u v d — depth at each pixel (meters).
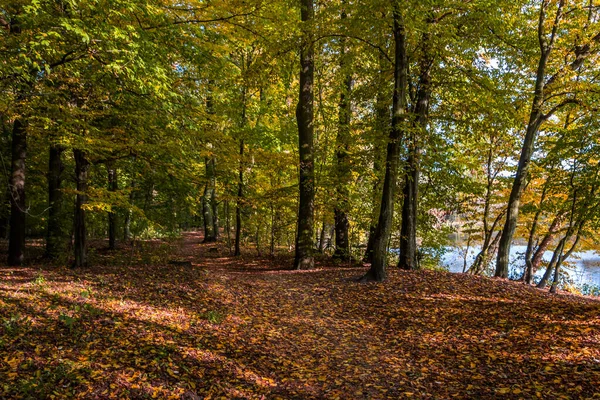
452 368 5.30
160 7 8.96
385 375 5.21
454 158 15.87
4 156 12.09
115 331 5.61
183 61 10.10
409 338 6.66
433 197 14.29
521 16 12.83
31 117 7.41
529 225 15.02
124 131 9.24
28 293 6.61
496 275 12.85
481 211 16.52
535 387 4.42
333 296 9.48
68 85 8.10
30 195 14.95
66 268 9.74
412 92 12.80
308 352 6.07
